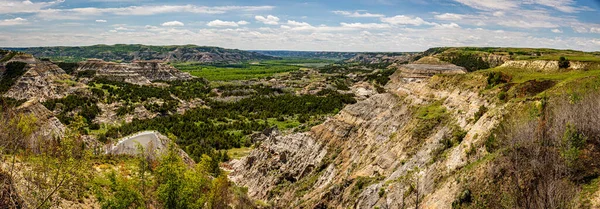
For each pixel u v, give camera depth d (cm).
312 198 5272
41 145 3275
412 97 6053
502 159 2995
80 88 13262
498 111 3734
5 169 2816
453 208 3005
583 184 2586
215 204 4172
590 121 2945
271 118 13638
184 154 7344
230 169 8356
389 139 5391
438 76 5956
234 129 12019
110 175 3488
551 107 3316
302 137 7238
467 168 3284
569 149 2738
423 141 4734
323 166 6162
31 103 6619
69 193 3222
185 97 15875
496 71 5362
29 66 13425
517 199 2664
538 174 2716
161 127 11331
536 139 2988
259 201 5994
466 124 4397
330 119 7156
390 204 3803
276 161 7056
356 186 4700
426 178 3762
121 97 13500
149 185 3509
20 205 2592
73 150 3008
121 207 3195
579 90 3472
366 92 16712
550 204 2436
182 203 3388
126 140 7794
